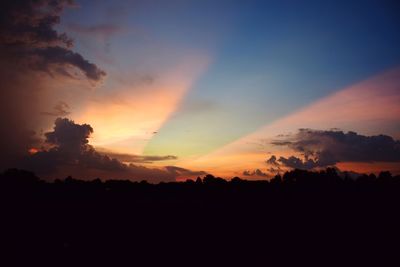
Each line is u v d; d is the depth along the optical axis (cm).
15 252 2416
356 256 2555
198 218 3541
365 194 4412
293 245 2789
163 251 2638
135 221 3362
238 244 2819
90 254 2509
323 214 3631
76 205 3809
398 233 3009
